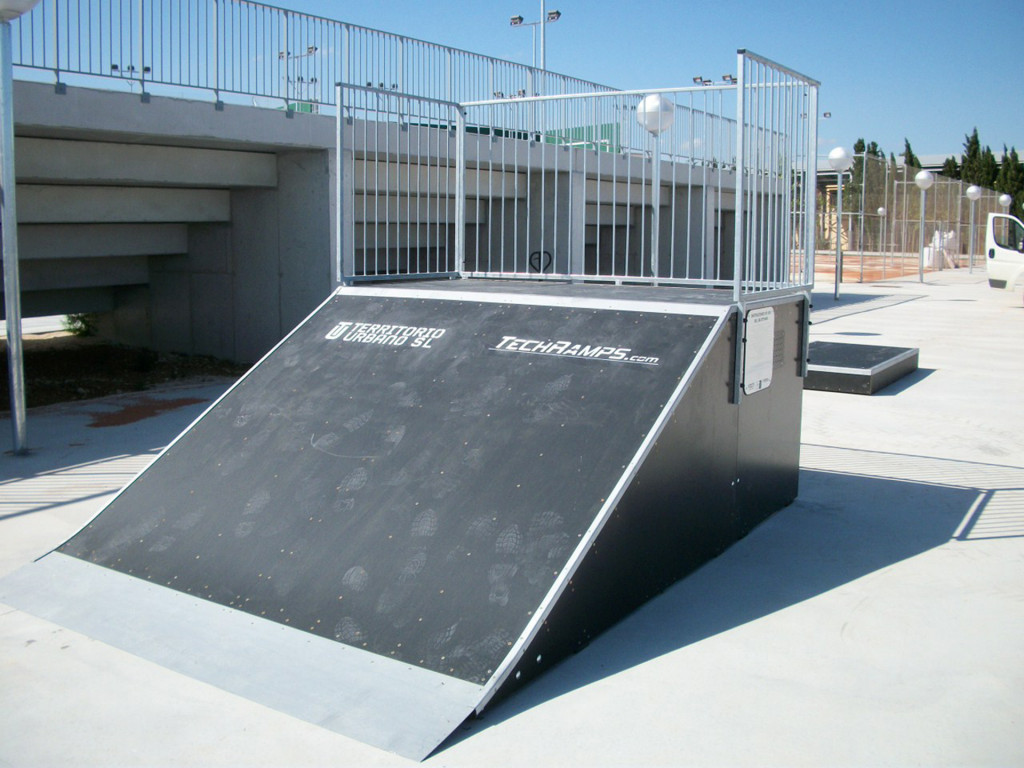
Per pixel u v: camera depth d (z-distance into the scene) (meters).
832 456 7.00
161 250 11.75
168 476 4.77
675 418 4.19
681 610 4.06
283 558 3.99
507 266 13.97
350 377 5.09
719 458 4.70
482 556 3.68
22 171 8.57
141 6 8.48
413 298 5.75
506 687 3.22
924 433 7.81
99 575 4.25
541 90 12.98
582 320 4.98
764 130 5.29
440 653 3.36
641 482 3.94
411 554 3.78
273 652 3.52
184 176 9.93
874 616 4.01
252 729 3.07
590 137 12.86
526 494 3.90
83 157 9.02
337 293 6.14
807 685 3.38
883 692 3.33
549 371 4.61
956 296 22.83
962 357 12.38
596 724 3.10
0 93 6.43
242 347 11.67
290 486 4.37
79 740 3.02
